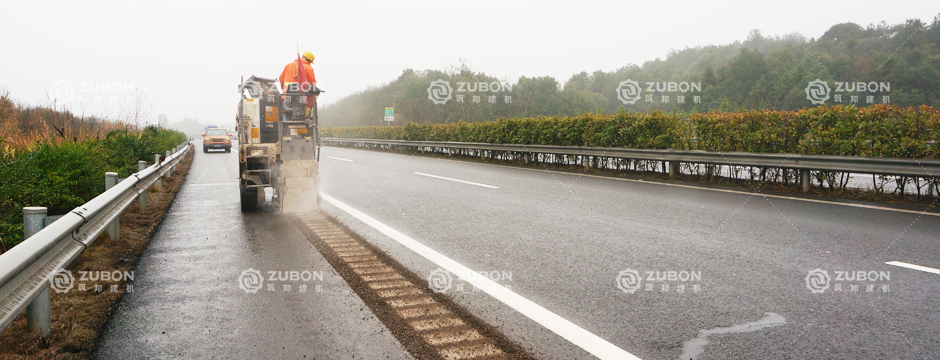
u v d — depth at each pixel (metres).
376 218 7.32
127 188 5.95
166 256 5.25
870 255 4.90
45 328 3.12
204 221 7.29
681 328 3.25
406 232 6.32
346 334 3.20
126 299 3.89
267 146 7.74
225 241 5.94
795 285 4.05
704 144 11.72
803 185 9.43
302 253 5.30
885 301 3.64
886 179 8.53
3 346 3.00
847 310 3.49
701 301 3.73
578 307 3.65
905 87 57.50
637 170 14.12
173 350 2.99
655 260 4.88
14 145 10.05
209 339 3.14
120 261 5.07
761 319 3.37
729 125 11.10
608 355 2.88
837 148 9.15
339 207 8.36
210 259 5.11
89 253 5.20
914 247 5.18
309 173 7.73
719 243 5.52
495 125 20.47
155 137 20.52
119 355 2.92
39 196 5.90
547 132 17.06
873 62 61.00
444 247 5.50
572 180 12.22
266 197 9.95
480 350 2.96
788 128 10.00
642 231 6.22
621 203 8.46
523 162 18.38
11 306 2.53
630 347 2.98
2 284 2.45
